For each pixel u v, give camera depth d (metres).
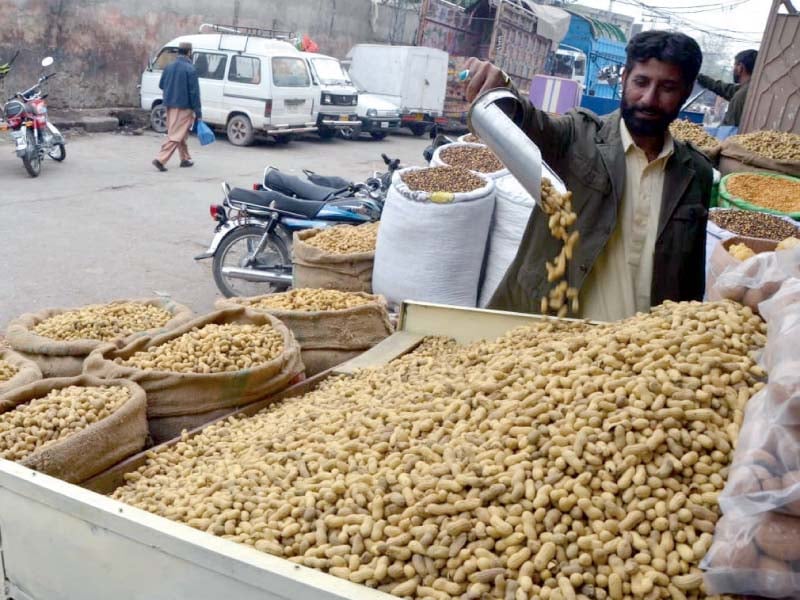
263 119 14.78
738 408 1.95
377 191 6.89
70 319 4.06
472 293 4.88
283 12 20.05
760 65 8.23
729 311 2.28
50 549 1.99
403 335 3.81
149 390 3.19
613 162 3.08
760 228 4.87
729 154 6.70
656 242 3.16
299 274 5.32
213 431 2.97
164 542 1.75
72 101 15.45
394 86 19.25
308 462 2.26
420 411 2.37
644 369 2.10
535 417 2.11
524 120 2.87
